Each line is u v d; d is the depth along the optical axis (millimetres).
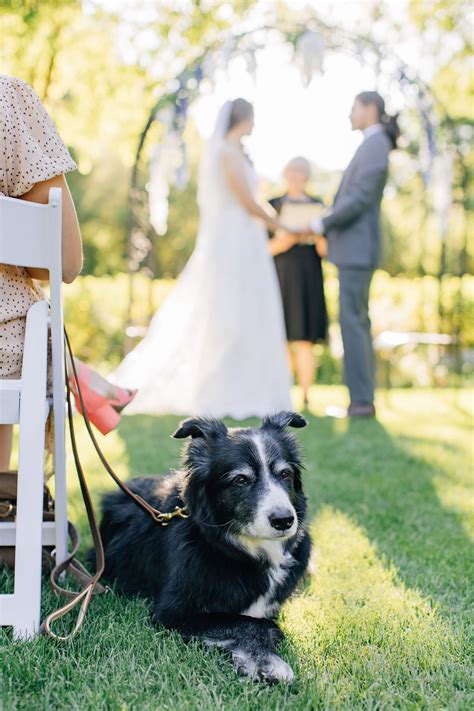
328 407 8680
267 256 7512
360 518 4137
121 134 10680
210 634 2455
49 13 8281
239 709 2008
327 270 13258
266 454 2785
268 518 2588
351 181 7586
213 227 7426
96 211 24219
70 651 2283
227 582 2631
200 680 2152
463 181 9898
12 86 2521
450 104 12297
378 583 3084
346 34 8547
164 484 3191
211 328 7375
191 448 2857
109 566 3141
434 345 12703
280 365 7461
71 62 9688
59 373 2527
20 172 2492
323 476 5074
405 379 12781
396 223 18547
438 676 2266
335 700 2070
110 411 3162
